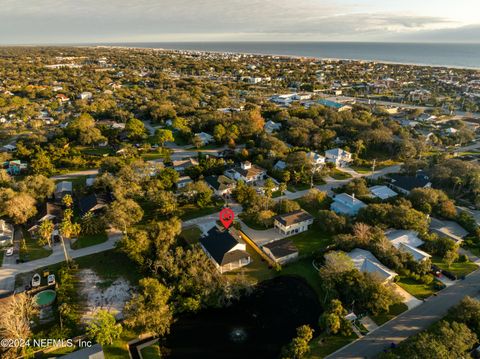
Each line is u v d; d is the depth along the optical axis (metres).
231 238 74.25
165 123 182.62
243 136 154.62
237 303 64.31
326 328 56.66
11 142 146.50
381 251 71.44
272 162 122.88
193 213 93.69
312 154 127.81
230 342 56.03
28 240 80.06
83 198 96.00
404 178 109.50
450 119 196.12
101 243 79.75
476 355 50.41
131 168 105.88
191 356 53.31
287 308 63.03
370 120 172.00
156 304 56.81
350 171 125.56
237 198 94.69
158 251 70.44
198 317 60.88
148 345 54.59
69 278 66.88
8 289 64.25
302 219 85.94
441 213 89.94
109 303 62.22
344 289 62.22
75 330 56.28
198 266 67.19
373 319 59.00
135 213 83.56
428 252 76.75
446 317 58.50
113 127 165.88
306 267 73.19
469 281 68.56
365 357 51.53
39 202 94.44
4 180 99.19
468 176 105.75
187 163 121.56
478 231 80.81
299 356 50.34
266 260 74.44
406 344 53.38
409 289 65.94
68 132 146.50
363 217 85.12
